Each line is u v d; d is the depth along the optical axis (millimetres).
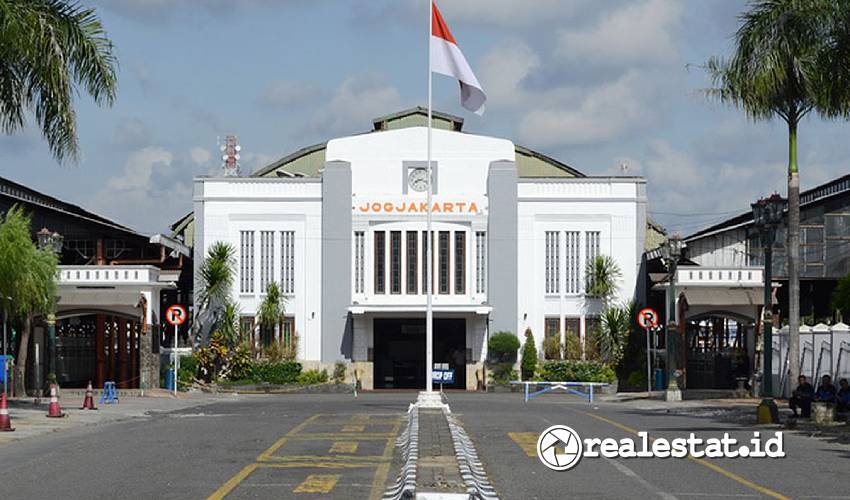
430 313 30344
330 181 54812
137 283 44125
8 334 41625
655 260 55000
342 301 54281
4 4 23250
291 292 54719
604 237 54938
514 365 53594
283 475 15719
